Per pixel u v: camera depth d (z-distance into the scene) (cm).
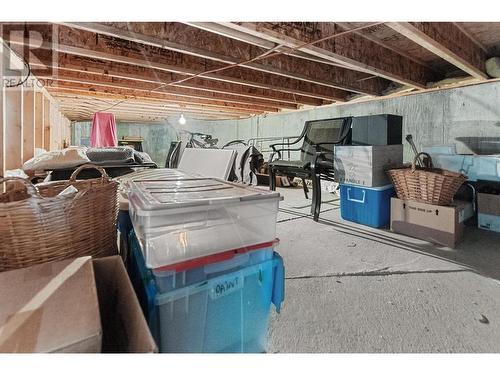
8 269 78
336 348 105
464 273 167
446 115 354
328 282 156
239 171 292
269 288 93
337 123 311
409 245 215
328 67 344
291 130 594
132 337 59
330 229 256
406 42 278
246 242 87
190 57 293
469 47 265
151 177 151
